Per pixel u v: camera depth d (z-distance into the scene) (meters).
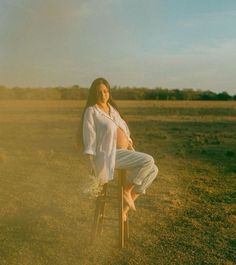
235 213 7.59
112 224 6.69
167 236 6.34
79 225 6.65
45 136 20.25
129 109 48.25
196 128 26.03
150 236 6.30
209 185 9.77
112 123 5.43
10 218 6.86
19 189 8.77
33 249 5.65
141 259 5.49
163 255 5.65
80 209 7.50
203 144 17.91
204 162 13.07
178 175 10.81
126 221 5.99
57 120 31.62
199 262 5.49
